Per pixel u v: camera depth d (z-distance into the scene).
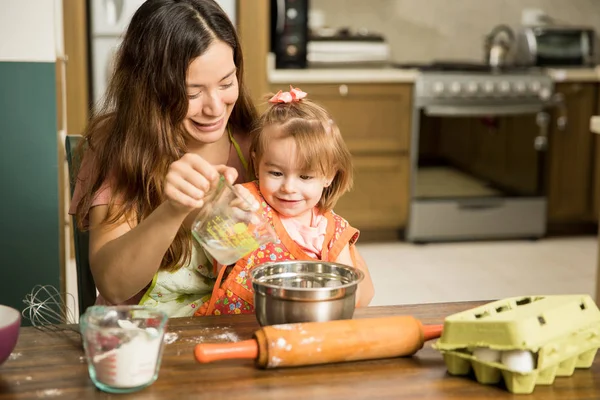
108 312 1.08
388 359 1.14
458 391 1.04
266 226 1.24
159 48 1.45
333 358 1.10
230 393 1.02
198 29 1.45
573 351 1.08
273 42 4.40
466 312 1.13
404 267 4.02
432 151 4.41
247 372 1.08
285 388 1.03
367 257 4.20
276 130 1.51
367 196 4.41
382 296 3.53
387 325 1.13
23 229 2.39
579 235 4.77
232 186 1.23
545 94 4.43
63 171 2.72
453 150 4.43
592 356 1.12
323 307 1.14
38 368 1.09
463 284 3.74
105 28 3.94
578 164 4.59
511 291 3.65
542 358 1.04
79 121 3.93
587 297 1.16
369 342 1.11
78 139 1.66
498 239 4.63
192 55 1.44
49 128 2.35
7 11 2.27
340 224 1.60
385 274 3.89
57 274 2.42
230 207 1.21
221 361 1.12
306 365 1.10
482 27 5.04
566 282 3.80
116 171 1.52
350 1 4.88
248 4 4.06
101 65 3.96
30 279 2.41
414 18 4.96
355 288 1.19
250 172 1.72
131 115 1.50
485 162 4.47
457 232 4.53
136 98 1.49
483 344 1.05
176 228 1.31
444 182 4.47
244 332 1.23
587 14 5.12
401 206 4.46
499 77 4.37
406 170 4.42
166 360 1.12
